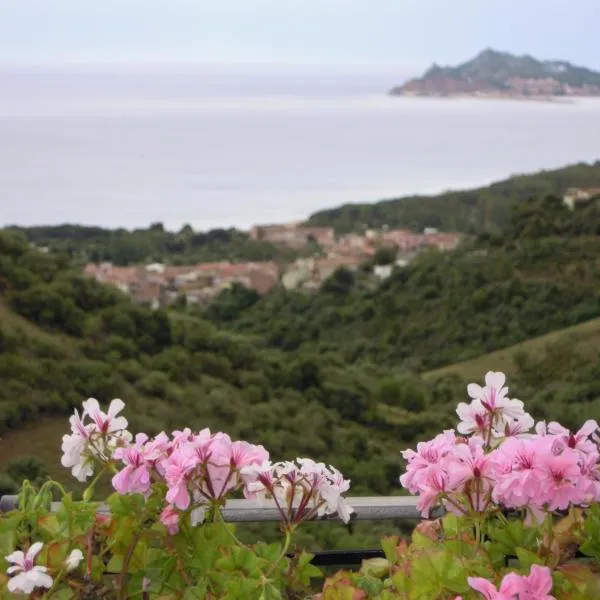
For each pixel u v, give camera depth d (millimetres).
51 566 959
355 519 1320
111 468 1074
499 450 979
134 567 1016
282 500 1037
